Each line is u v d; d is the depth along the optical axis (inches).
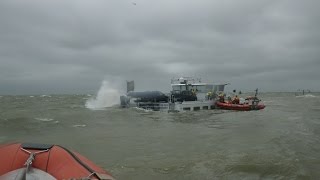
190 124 772.0
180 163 369.4
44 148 223.5
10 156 213.6
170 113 1080.8
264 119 886.4
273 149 436.8
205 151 432.5
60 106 1433.3
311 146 462.6
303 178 309.7
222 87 1323.8
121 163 372.5
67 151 228.1
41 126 706.2
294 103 1941.4
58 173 206.5
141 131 641.0
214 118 923.4
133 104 1258.0
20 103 1780.3
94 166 223.8
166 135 587.2
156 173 333.7
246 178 311.1
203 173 330.6
